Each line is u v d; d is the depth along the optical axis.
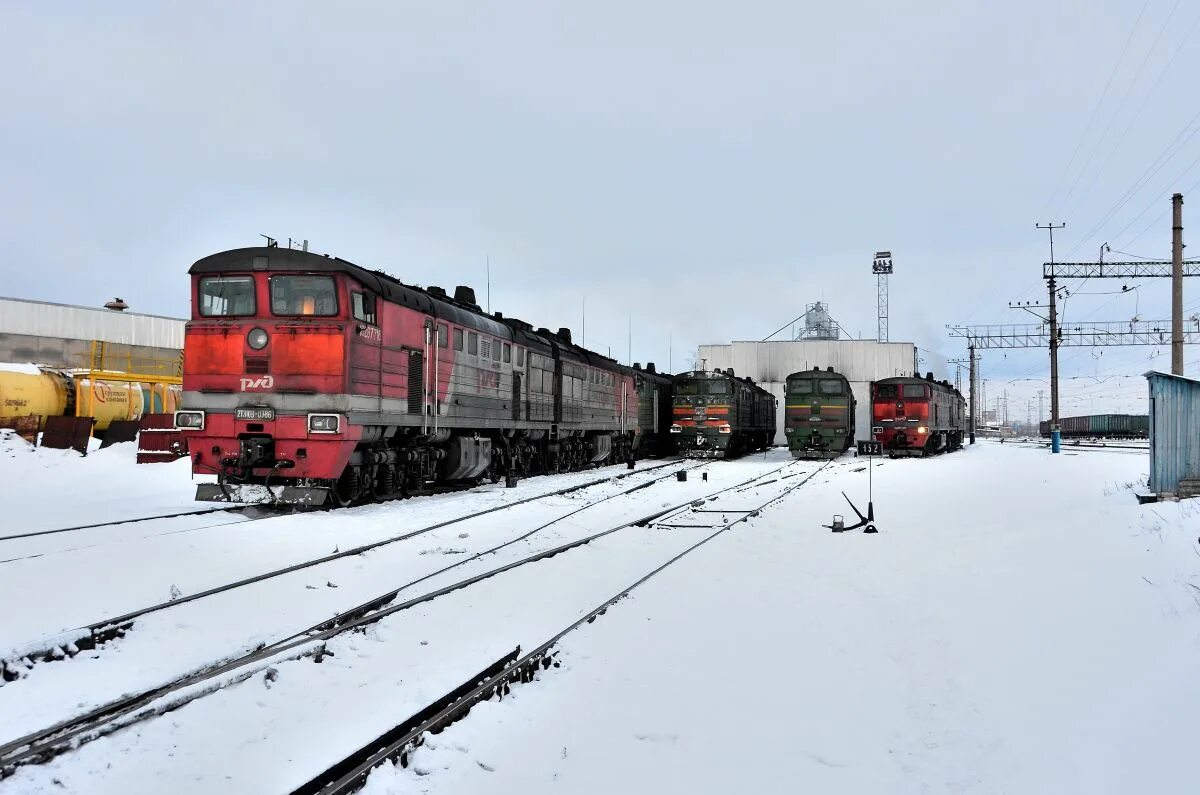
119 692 5.21
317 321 13.12
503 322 21.70
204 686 5.20
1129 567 8.59
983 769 4.38
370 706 5.19
